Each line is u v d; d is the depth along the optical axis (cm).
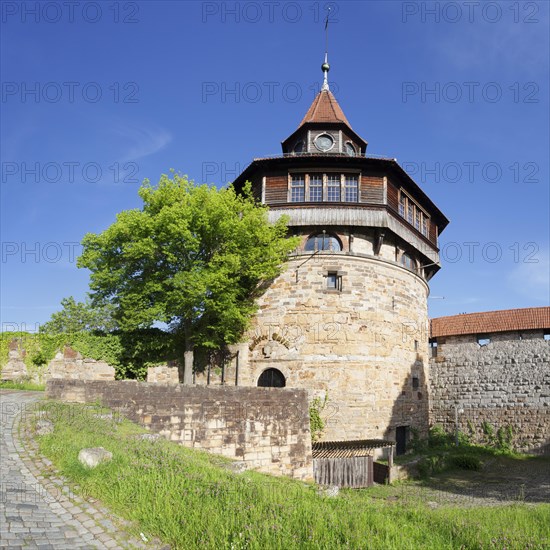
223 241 2533
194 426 1727
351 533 838
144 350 2573
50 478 1027
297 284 2686
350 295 2667
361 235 2761
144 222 2364
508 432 3247
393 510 1145
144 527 827
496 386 3350
